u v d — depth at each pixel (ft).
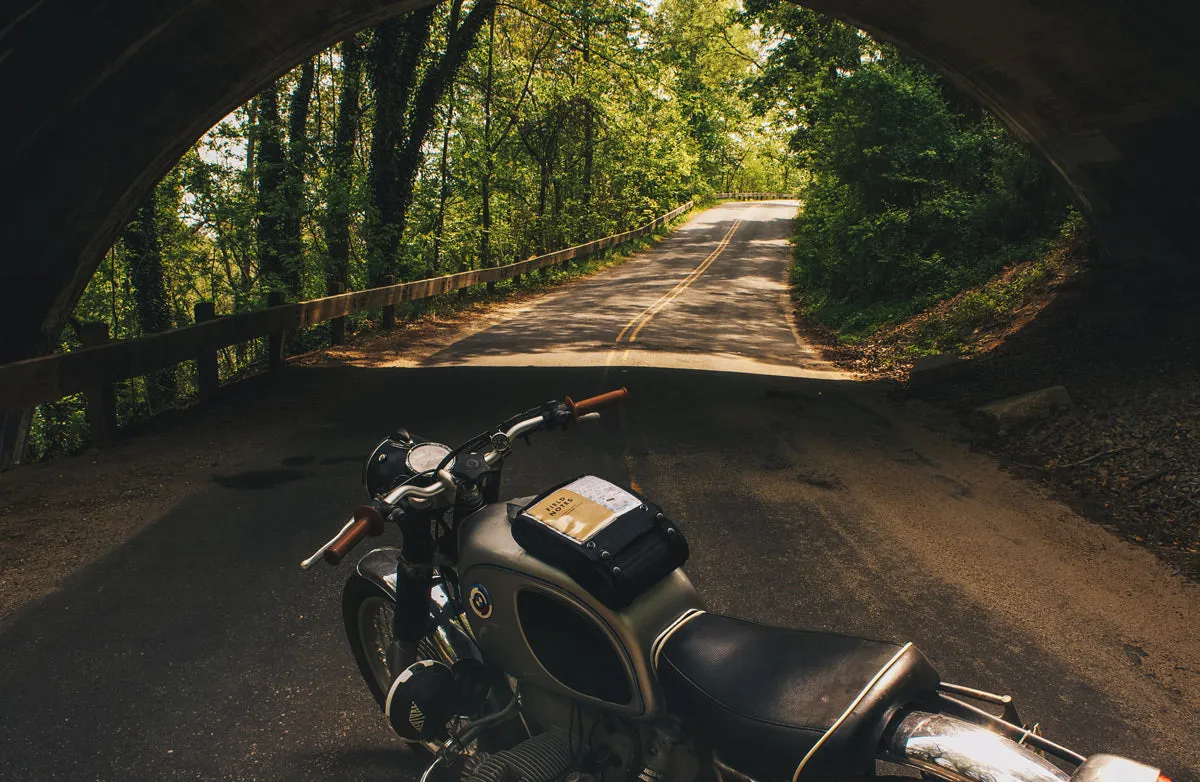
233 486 21.38
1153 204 40.93
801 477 23.88
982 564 17.98
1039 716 12.14
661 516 7.81
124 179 34.42
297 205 55.72
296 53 36.63
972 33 38.63
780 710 6.28
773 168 334.85
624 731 7.61
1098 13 32.94
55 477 21.99
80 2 26.23
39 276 34.27
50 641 13.34
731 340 55.42
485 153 81.76
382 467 8.89
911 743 5.94
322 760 10.57
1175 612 15.92
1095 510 21.70
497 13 83.87
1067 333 38.52
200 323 31.45
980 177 66.49
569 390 34.32
